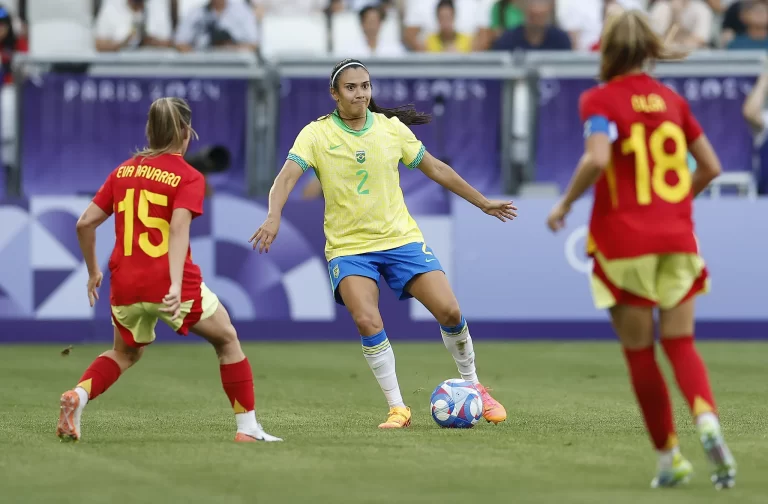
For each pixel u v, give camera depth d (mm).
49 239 43594
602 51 16562
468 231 44656
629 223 15789
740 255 44375
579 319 44531
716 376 33500
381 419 24422
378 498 14758
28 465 17438
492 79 49062
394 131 23422
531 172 49750
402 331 44594
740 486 15641
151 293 19672
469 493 15117
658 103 16156
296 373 34312
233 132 49125
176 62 49438
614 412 25500
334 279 23516
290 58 49219
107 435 21484
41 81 48812
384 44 55844
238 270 43844
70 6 55219
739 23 54719
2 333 43625
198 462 17688
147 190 19703
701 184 17062
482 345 43000
